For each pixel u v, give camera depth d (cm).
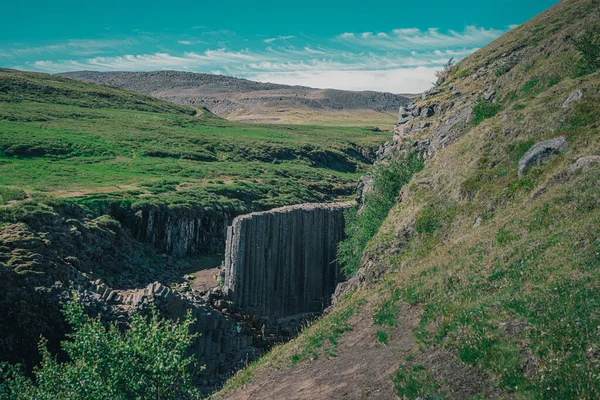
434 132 5628
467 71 7338
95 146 12988
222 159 15038
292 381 2409
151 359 2152
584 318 1625
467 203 3425
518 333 1719
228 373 4675
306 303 6381
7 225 5709
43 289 4666
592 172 2633
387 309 2559
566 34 4812
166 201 8206
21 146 11306
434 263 2886
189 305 4828
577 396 1379
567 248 2139
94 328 2166
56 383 2186
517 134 3625
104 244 6606
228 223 8800
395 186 5003
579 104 3381
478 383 1612
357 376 2059
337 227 6881
